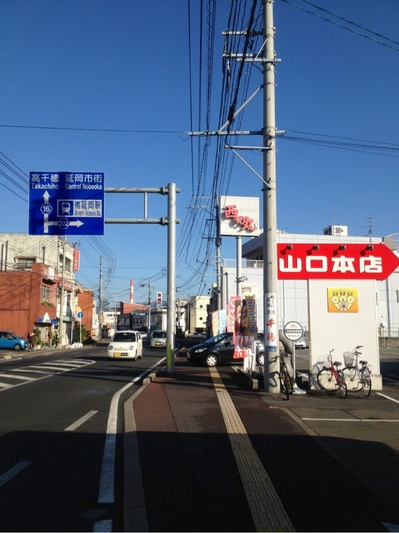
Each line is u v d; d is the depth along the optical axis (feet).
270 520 15.58
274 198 43.45
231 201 140.46
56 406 37.96
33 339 140.36
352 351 45.44
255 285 170.60
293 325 44.86
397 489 18.62
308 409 35.86
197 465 21.50
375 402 39.19
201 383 50.72
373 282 46.32
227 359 75.61
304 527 15.10
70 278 202.90
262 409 35.63
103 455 23.76
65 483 19.54
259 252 191.01
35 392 45.75
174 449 24.27
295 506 16.83
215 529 14.89
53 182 55.36
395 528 15.07
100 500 17.67
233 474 20.27
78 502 17.46
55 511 16.60
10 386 50.19
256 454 23.38
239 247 135.44
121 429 29.71
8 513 16.39
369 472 20.70
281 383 42.78
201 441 25.93
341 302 46.03
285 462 22.08
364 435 27.50
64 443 26.18
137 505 16.79
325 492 18.22
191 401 38.78
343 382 41.96
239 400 39.52
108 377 59.26
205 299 336.49
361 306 46.14
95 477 20.34
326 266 46.16
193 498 17.48
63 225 54.65
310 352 45.52
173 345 60.75
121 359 91.50
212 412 34.12
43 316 156.97
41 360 91.35
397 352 128.88
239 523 15.35
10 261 177.47
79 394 44.47
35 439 27.07
